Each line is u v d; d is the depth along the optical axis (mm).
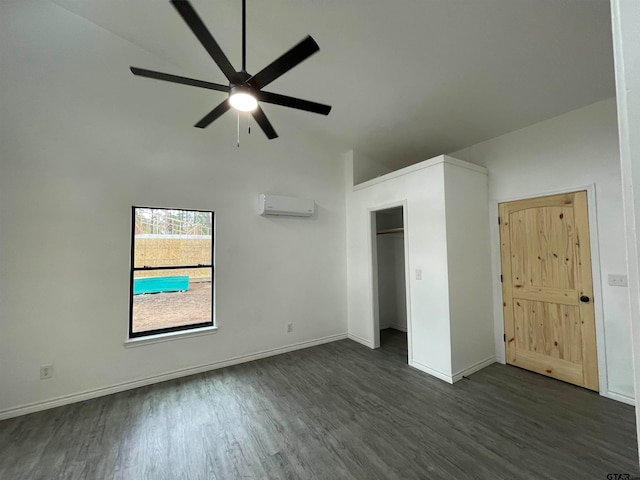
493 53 2453
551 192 3094
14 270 2574
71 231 2791
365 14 2342
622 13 422
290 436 2242
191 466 1963
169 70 3309
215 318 3492
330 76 3102
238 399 2773
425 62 2689
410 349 3518
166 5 2691
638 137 391
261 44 2883
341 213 4605
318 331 4289
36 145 2670
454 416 2451
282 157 4055
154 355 3135
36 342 2633
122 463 1993
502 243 3508
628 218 405
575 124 2939
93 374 2846
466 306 3264
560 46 2287
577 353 2902
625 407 2523
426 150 4246
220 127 3605
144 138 3152
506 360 3465
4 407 2504
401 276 4965
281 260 3998
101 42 2965
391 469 1909
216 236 3535
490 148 3656
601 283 2752
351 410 2572
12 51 2611
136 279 3158
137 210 3176
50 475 1898
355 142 4363
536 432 2225
